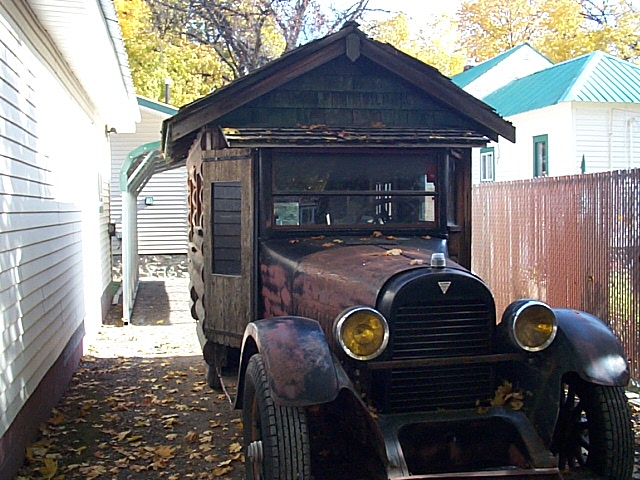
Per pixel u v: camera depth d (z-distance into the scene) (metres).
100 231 12.13
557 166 19.17
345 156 5.57
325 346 3.92
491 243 10.68
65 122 8.09
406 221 5.63
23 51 5.82
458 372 4.10
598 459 4.13
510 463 4.03
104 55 8.05
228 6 26.97
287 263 5.10
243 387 4.52
